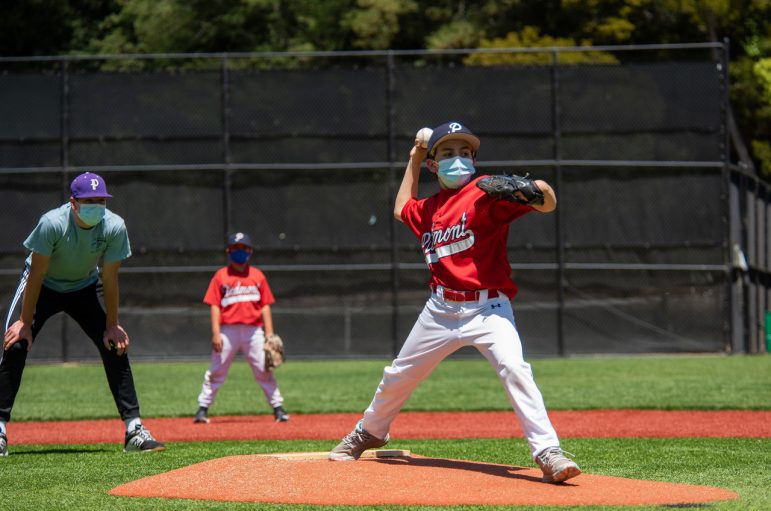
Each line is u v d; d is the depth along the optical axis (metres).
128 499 11.40
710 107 43.38
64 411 25.59
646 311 42.97
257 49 67.44
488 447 17.05
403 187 13.40
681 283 43.12
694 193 43.34
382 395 12.88
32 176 43.50
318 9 67.44
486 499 10.90
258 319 23.03
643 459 15.14
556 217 43.03
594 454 15.80
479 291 12.05
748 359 40.81
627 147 43.38
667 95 43.44
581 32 64.75
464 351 43.25
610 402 25.80
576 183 43.25
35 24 67.12
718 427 20.22
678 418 22.23
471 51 43.31
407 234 43.25
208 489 11.60
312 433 20.31
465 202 12.25
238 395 29.62
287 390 30.98
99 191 14.90
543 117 43.47
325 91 43.62
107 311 16.20
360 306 43.19
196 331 43.03
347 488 11.41
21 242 43.34
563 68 43.47
